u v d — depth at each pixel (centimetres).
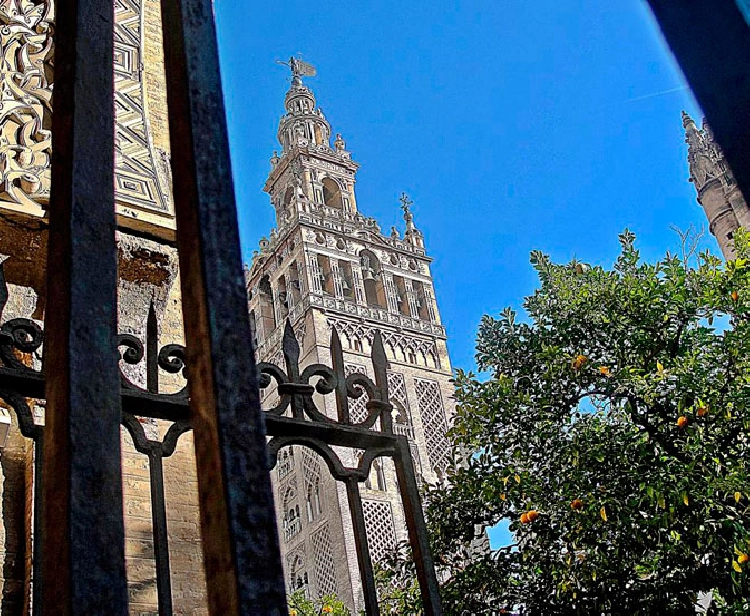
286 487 5272
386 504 4816
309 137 6575
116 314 157
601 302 971
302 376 354
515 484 897
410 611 941
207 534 138
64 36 176
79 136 166
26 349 296
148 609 407
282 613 132
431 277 6062
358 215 6012
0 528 428
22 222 432
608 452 842
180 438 475
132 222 464
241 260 162
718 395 812
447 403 5434
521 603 887
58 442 142
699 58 170
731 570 730
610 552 811
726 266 903
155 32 602
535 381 983
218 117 173
